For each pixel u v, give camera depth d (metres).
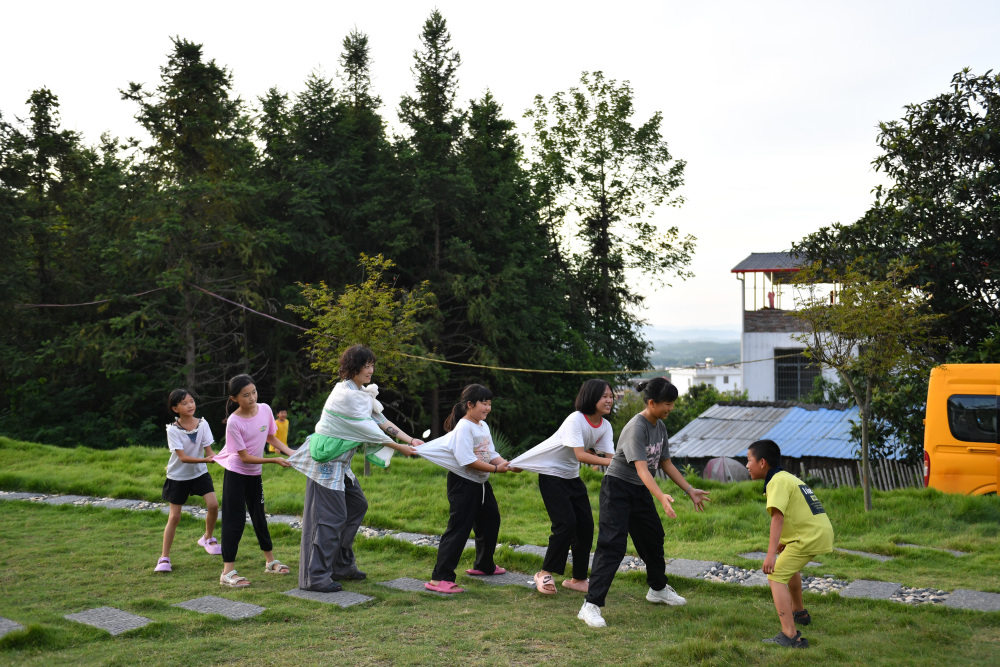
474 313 25.50
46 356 24.81
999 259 14.62
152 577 6.43
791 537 4.89
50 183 28.22
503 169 30.50
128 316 23.02
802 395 30.61
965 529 8.59
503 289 26.64
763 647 4.64
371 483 11.55
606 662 4.43
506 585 6.38
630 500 5.57
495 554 7.18
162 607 5.52
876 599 5.82
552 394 30.00
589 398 6.04
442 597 5.91
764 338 31.06
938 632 4.97
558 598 5.97
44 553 7.29
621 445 5.52
